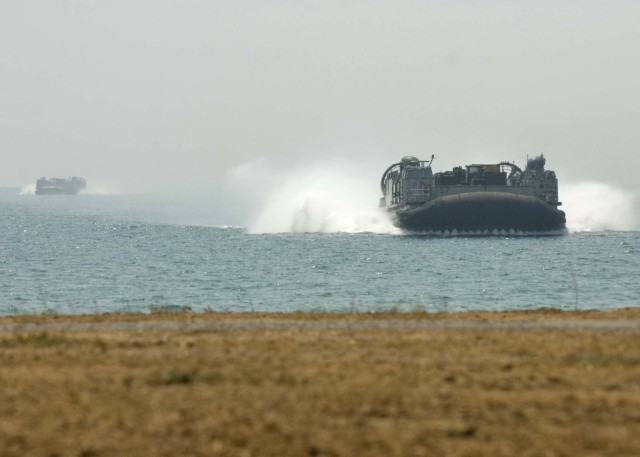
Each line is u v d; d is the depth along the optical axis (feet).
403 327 288.51
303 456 152.46
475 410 177.17
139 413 175.94
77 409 179.32
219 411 176.86
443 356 231.50
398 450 153.79
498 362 222.07
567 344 247.09
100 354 238.68
